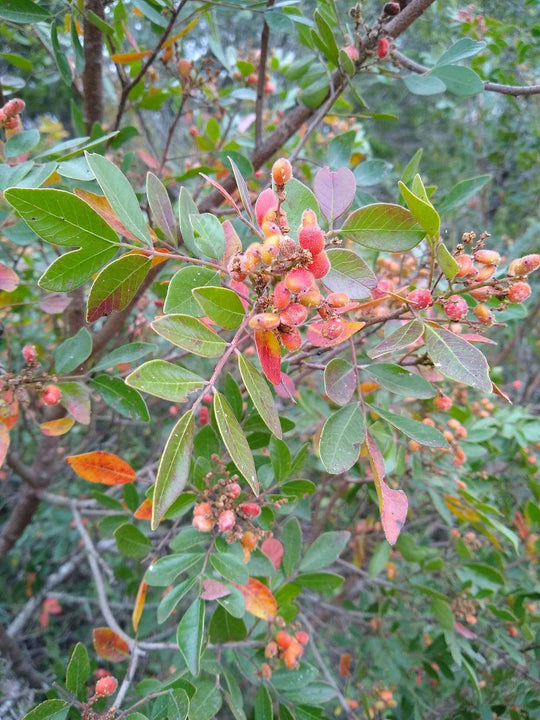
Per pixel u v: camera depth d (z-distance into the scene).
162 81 0.55
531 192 0.65
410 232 0.19
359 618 0.54
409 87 0.28
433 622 0.43
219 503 0.22
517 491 0.50
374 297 0.26
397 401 0.37
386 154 1.00
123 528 0.27
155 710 0.22
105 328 0.35
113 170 0.19
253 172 0.36
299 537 0.30
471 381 0.18
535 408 0.58
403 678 0.42
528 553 0.43
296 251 0.17
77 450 0.52
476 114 0.70
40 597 0.56
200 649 0.20
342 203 0.21
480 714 0.37
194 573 0.23
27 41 0.45
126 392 0.27
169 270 0.47
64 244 0.18
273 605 0.25
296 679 0.28
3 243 0.39
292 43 0.75
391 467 0.32
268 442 0.27
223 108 0.44
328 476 0.48
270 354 0.18
